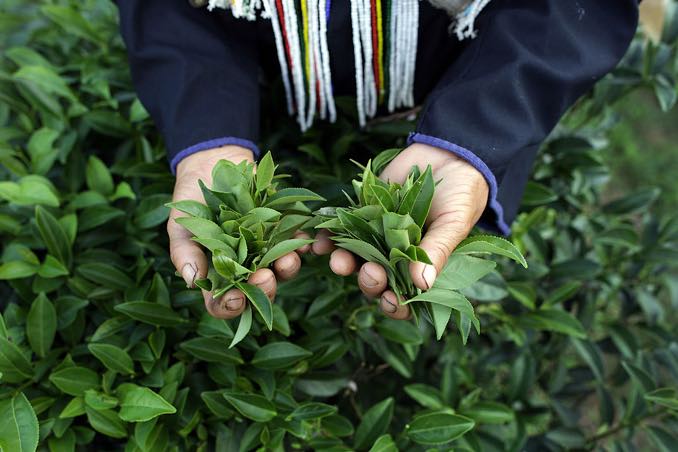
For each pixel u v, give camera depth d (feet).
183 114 3.19
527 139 2.91
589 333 5.12
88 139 4.43
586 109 5.01
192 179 3.00
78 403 3.06
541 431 5.02
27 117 4.28
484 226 3.23
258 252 2.63
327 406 3.28
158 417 3.18
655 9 7.53
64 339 3.45
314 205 3.57
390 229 2.39
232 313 2.61
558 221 5.02
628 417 4.17
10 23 5.31
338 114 4.03
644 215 5.65
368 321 3.68
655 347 4.86
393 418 4.11
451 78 3.07
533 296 4.15
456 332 4.44
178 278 3.52
